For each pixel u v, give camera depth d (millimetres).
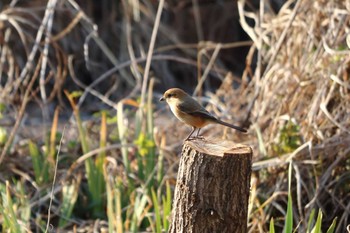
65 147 13477
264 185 11203
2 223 11156
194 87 20141
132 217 11375
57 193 12336
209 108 13742
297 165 11000
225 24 21312
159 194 11227
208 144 7902
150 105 12719
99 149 12031
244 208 7773
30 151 12719
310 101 11648
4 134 13148
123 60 19578
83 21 18750
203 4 21297
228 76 13445
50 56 18953
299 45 12133
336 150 10891
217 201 7629
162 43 20188
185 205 7770
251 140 12047
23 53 18422
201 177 7625
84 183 12641
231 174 7578
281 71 11953
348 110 11047
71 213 12055
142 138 12109
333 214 10781
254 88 12789
